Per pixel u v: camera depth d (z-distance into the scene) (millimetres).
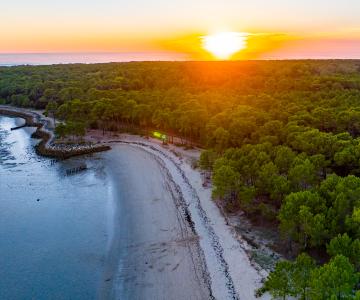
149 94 159375
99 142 124750
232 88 166875
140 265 55031
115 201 78312
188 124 111688
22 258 59250
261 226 61594
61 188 87938
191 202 73000
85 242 63000
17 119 174875
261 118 101812
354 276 38312
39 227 69312
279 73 187250
